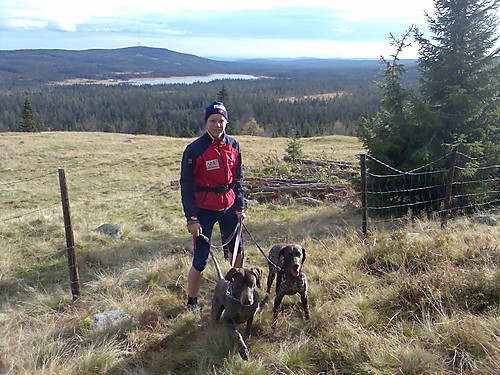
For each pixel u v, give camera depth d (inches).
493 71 336.5
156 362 137.0
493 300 148.1
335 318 150.9
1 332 161.0
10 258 284.5
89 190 761.0
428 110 344.8
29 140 1348.4
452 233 242.8
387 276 188.2
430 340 129.6
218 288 153.6
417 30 357.1
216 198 165.6
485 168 335.6
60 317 177.5
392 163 356.2
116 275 235.6
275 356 131.1
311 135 4608.8
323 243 265.7
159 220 449.4
